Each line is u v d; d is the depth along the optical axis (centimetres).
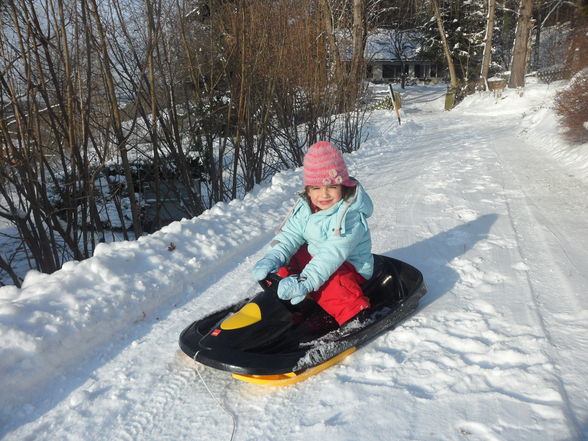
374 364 278
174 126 674
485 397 236
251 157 809
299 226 312
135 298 374
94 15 520
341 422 232
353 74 1152
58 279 380
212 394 272
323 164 284
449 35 3634
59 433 249
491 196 638
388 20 3581
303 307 303
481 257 430
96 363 311
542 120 1196
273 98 864
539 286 361
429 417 227
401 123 1669
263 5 789
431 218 563
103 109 585
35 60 485
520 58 2345
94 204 552
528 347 275
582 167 747
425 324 317
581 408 220
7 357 282
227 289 417
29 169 480
